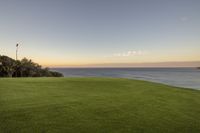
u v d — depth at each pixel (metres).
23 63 45.41
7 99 10.43
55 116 7.57
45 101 10.17
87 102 10.23
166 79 69.38
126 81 20.67
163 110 9.16
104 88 15.77
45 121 6.94
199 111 9.23
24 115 7.56
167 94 13.82
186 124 7.22
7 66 41.62
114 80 21.31
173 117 8.08
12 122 6.72
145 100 11.30
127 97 12.09
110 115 7.99
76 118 7.41
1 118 7.12
